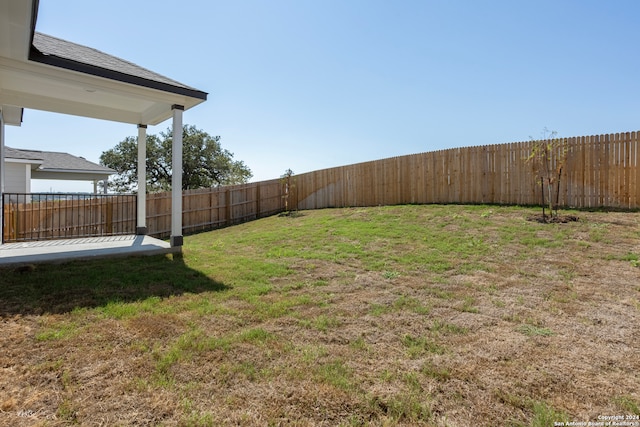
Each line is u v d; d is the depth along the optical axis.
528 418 1.75
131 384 1.97
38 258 4.58
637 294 3.48
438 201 9.38
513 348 2.51
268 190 13.23
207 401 1.84
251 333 2.72
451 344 2.59
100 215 9.49
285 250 6.23
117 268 4.55
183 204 10.98
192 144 19.16
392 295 3.74
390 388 2.00
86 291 3.60
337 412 1.78
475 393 1.97
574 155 7.15
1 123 5.98
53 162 12.07
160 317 2.99
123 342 2.50
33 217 8.42
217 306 3.33
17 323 2.75
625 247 4.84
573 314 3.10
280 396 1.90
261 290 3.88
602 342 2.59
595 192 6.89
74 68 4.45
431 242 5.98
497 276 4.23
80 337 2.55
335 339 2.68
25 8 3.08
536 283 3.93
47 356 2.27
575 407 1.84
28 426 1.60
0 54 4.02
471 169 8.72
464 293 3.72
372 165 10.95
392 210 9.33
